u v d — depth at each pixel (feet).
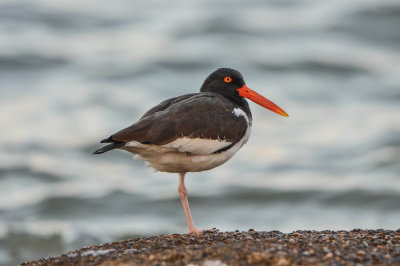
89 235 44.27
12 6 100.22
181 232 45.57
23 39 89.86
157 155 27.58
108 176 56.29
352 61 83.20
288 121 66.74
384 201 50.67
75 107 69.05
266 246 21.81
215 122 28.04
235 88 31.55
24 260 40.65
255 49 87.25
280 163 58.44
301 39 91.35
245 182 54.80
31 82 77.00
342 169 56.85
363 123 65.51
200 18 97.76
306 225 46.65
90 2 105.91
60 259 22.22
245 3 106.01
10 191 52.85
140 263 20.81
